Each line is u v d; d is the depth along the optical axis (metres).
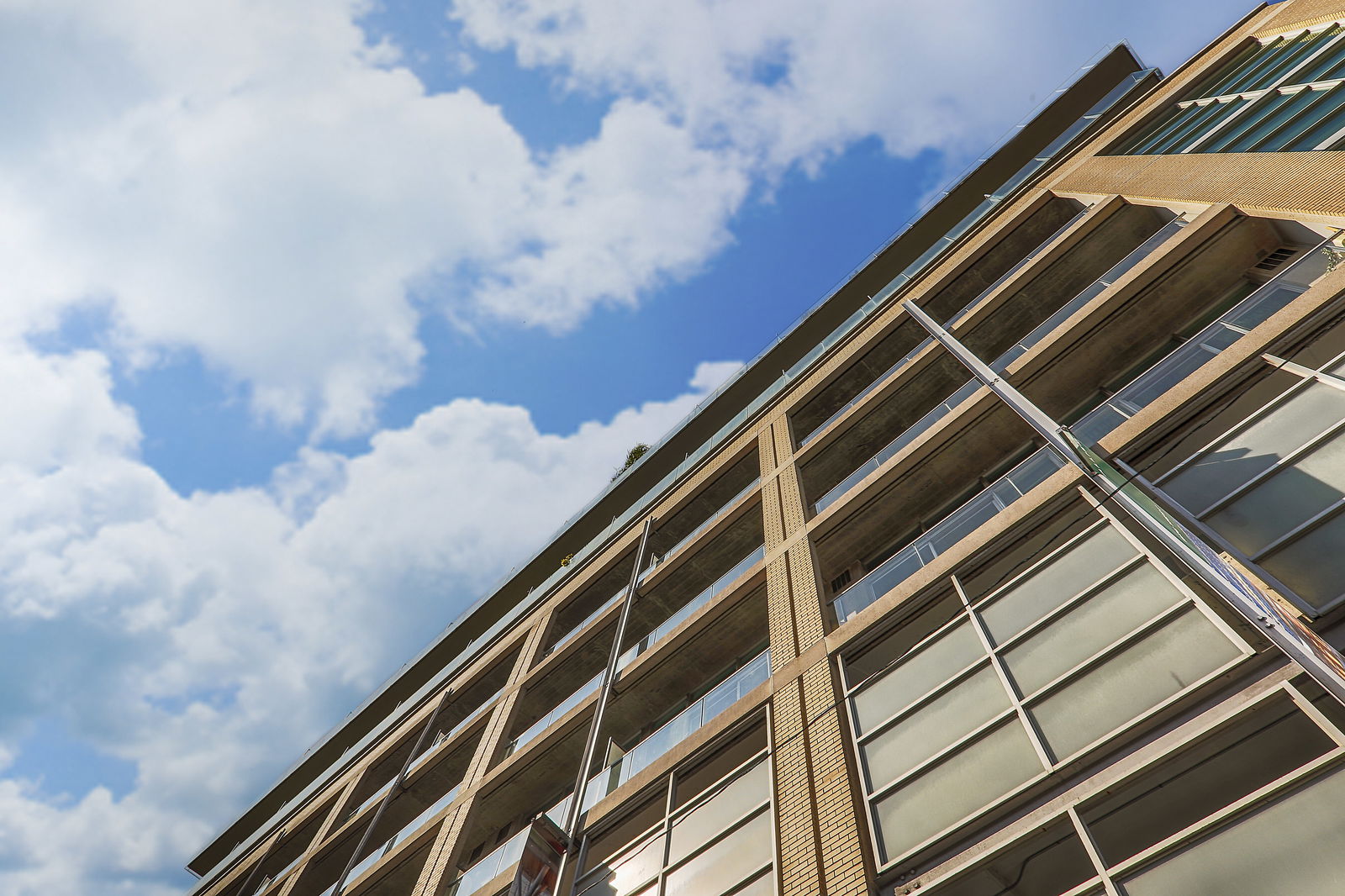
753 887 10.29
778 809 10.92
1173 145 18.08
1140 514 9.45
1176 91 20.94
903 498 16.77
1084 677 9.04
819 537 17.30
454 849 18.12
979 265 21.83
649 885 12.04
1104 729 8.34
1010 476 13.42
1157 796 7.48
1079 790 7.96
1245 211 12.99
